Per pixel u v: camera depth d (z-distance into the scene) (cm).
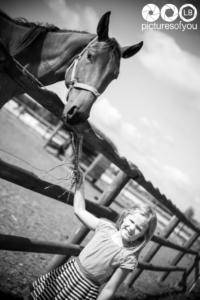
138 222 211
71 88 254
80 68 255
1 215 432
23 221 464
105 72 252
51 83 290
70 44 274
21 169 197
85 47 271
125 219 217
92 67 251
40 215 546
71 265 215
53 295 210
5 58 150
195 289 796
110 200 300
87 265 211
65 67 276
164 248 1162
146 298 501
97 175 1329
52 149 1472
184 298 652
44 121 1723
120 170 300
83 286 209
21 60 275
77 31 288
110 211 301
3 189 547
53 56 277
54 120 1739
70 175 227
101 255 211
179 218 540
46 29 278
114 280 206
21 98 1727
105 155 251
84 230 281
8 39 264
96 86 247
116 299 406
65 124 224
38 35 274
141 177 313
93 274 210
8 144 889
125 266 208
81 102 238
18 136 1232
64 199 242
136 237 212
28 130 1602
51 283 212
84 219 228
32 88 169
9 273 306
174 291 667
